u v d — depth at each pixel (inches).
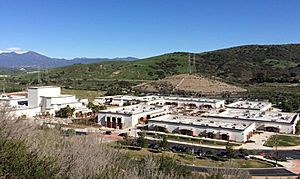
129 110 2541.8
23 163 295.6
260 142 1907.0
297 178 1187.3
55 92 2854.3
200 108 3206.2
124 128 2256.4
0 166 277.9
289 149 1755.7
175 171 534.9
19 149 307.1
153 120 2193.7
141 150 1482.5
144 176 433.4
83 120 2411.4
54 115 2564.0
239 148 1745.8
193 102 3302.2
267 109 2955.2
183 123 2096.5
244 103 3120.1
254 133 2119.8
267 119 2274.9
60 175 334.0
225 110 2694.4
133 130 2175.2
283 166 1418.6
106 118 2332.7
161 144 1585.9
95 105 2896.2
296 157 1590.8
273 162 1467.8
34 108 2449.6
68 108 2541.8
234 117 2283.5
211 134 1993.1
